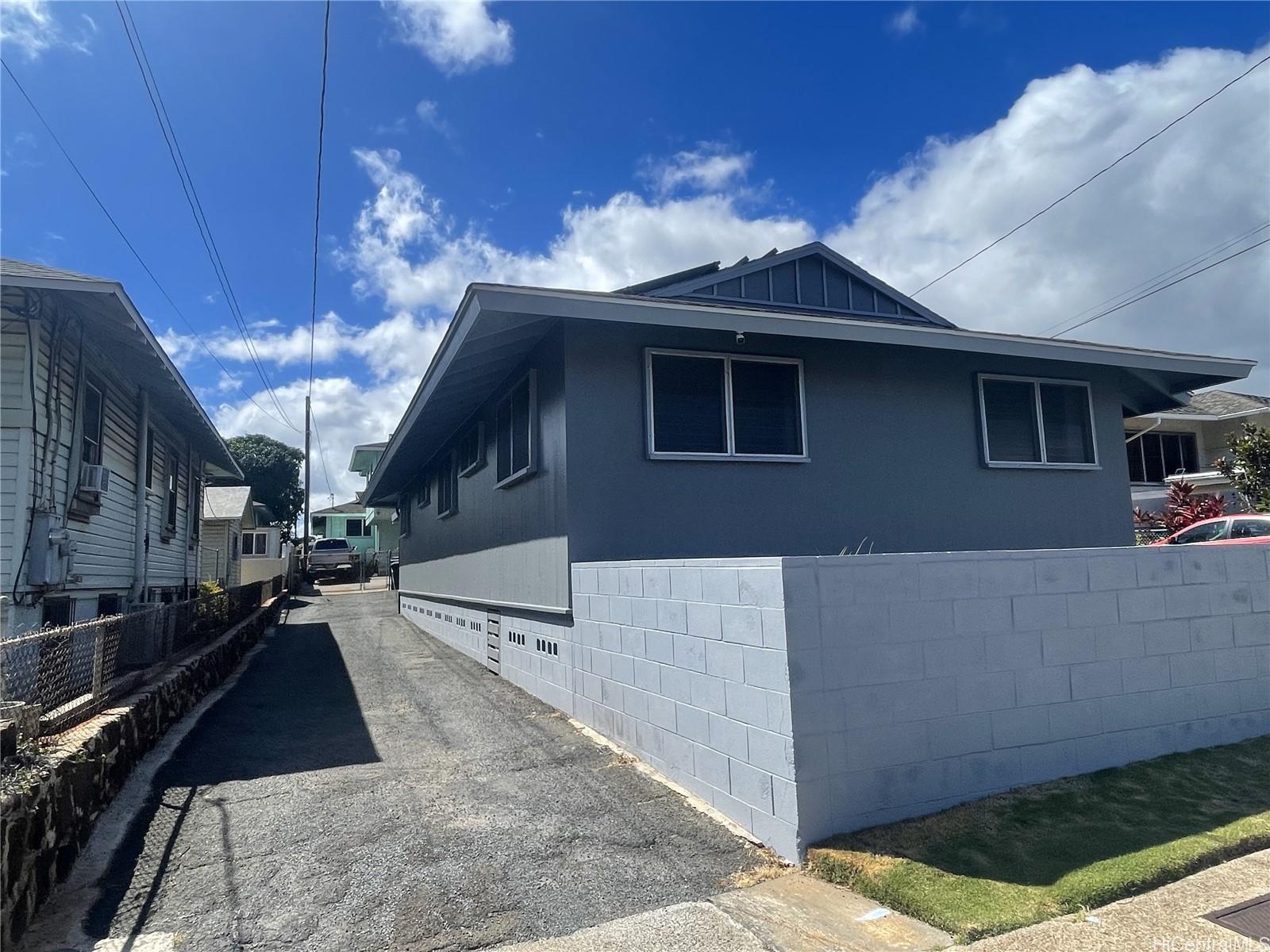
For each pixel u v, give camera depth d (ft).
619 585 18.86
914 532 25.53
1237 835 12.15
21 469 21.21
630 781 16.42
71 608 25.40
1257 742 16.03
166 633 23.98
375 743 19.94
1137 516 50.42
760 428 23.77
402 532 61.26
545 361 23.41
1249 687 16.57
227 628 35.04
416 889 11.69
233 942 10.22
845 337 22.31
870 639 13.12
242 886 11.80
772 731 12.89
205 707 24.39
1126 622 15.37
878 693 13.07
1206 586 16.37
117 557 30.60
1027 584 14.53
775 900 11.20
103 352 27.89
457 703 24.86
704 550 22.67
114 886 11.84
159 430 37.50
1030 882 10.94
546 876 12.07
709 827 13.91
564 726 21.20
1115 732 14.96
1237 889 10.94
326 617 57.06
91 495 25.72
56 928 10.60
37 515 21.93
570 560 21.39
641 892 11.51
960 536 26.22
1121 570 15.48
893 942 9.96
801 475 24.13
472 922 10.70
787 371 24.39
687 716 15.74
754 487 23.48
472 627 34.73
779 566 12.71
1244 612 16.72
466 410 32.76
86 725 14.98
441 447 41.50
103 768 14.61
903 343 23.27
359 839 13.52
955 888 10.87
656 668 17.02
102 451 28.32
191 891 11.66
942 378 26.68
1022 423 27.89
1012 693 14.10
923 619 13.57
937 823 12.74
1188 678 15.87
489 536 30.78
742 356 23.73
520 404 26.21
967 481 26.58
